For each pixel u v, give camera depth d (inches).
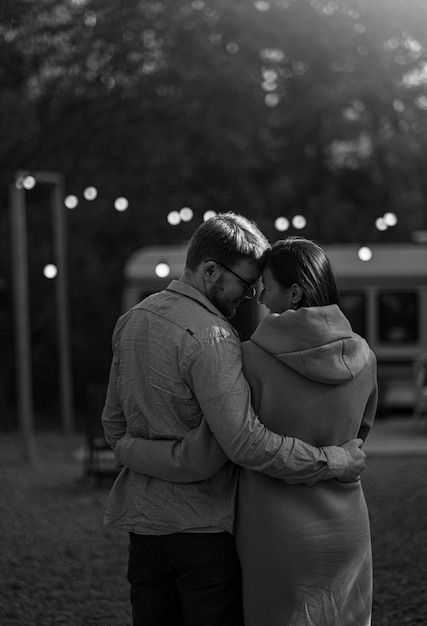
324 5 708.7
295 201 804.6
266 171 803.4
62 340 572.7
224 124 700.7
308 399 98.8
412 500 292.8
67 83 581.3
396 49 698.2
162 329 100.2
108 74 576.4
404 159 765.3
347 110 784.3
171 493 99.4
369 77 714.8
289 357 98.0
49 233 761.6
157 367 99.6
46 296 781.3
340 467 98.2
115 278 788.6
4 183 600.1
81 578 212.8
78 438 541.0
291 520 98.4
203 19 630.5
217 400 95.0
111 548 244.4
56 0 533.3
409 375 584.4
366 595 102.4
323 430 99.5
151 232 759.7
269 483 99.4
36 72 548.4
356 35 698.2
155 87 619.5
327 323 99.1
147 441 100.9
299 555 98.1
